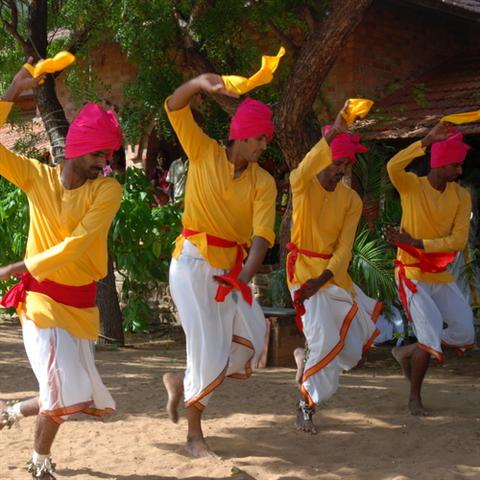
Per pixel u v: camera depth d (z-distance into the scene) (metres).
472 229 23.92
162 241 25.03
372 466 11.55
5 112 9.80
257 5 22.80
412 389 14.55
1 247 26.02
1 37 25.83
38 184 10.04
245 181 11.36
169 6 23.00
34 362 9.98
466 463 11.72
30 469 10.27
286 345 20.59
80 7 24.17
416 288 14.31
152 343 25.05
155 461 11.57
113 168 31.94
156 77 24.92
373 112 27.34
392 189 22.66
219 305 11.52
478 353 23.36
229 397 15.75
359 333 13.36
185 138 11.35
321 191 12.83
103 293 24.42
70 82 28.12
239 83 10.30
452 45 31.69
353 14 19.62
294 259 13.22
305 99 20.67
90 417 13.90
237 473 11.02
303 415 13.28
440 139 13.75
